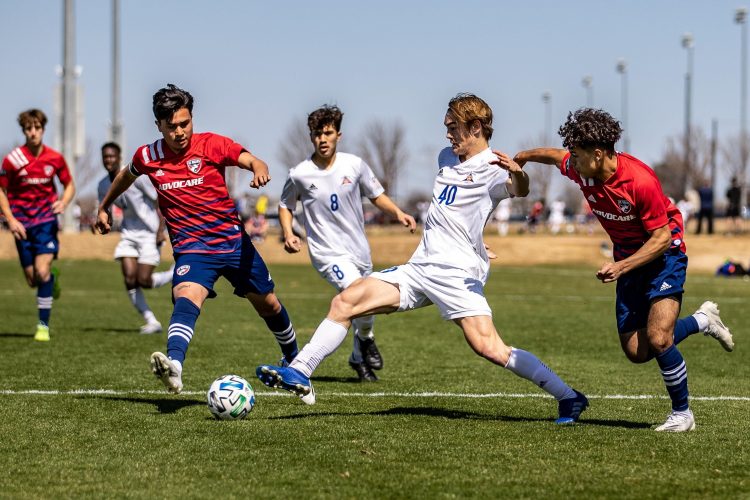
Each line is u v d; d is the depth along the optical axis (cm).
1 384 1642
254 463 1073
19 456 1104
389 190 13650
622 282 1297
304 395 1317
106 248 6794
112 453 1120
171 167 1427
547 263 6931
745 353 2222
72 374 1770
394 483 992
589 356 2150
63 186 2366
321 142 1706
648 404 1515
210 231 1437
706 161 14950
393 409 1432
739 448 1168
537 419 1359
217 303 3519
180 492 959
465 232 1317
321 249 1750
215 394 1320
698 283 4841
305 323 2858
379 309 1333
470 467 1059
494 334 1312
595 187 1252
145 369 1845
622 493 962
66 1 6128
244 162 1415
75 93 6206
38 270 2327
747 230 8944
